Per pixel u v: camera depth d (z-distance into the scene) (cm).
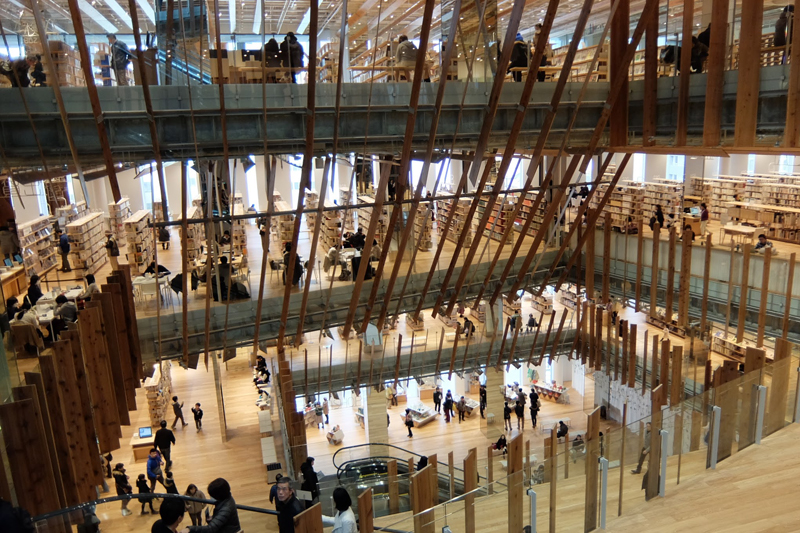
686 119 1305
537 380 3017
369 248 1375
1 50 1059
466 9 1339
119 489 1408
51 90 1084
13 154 1088
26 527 568
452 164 2802
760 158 2730
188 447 1859
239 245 2053
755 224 2095
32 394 868
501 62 1162
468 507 765
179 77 1158
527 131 1427
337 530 730
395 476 1282
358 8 2169
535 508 795
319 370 2016
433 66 1502
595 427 902
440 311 1858
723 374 1339
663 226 2011
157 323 1353
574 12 2359
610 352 2059
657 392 1204
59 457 962
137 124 1142
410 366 2172
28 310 1163
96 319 1134
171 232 2720
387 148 1318
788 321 1559
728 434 915
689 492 837
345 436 2562
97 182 2672
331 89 1241
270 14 2317
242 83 1227
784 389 990
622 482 805
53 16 1205
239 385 2358
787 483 837
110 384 1172
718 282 1716
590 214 1777
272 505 1455
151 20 1861
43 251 1950
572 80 1526
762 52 1169
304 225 2639
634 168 2984
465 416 2748
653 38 1339
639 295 1855
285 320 1419
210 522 631
